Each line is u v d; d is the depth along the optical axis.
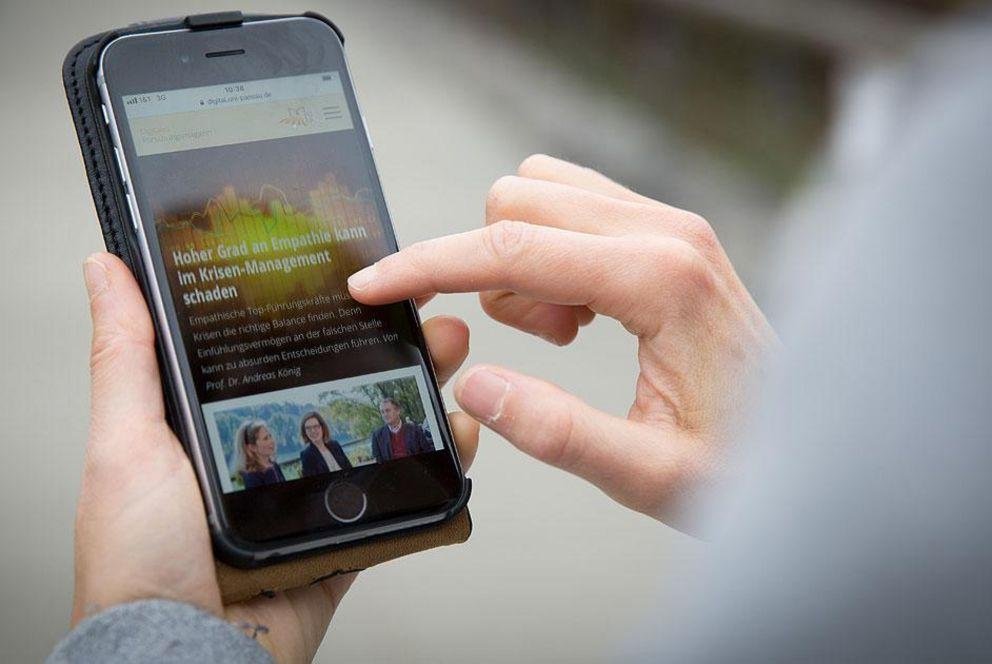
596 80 10.74
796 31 10.35
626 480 1.63
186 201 1.88
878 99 8.95
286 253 1.91
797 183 8.21
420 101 10.15
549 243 1.70
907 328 0.51
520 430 1.63
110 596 1.52
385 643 4.51
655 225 1.81
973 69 0.54
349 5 12.66
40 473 5.40
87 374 6.11
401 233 7.75
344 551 1.75
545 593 4.76
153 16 11.84
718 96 10.04
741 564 0.56
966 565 0.48
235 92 1.99
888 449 0.51
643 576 4.84
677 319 1.66
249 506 1.71
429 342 2.04
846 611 0.51
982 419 0.49
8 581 4.80
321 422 1.80
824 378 0.55
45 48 11.13
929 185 0.52
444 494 1.83
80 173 8.45
